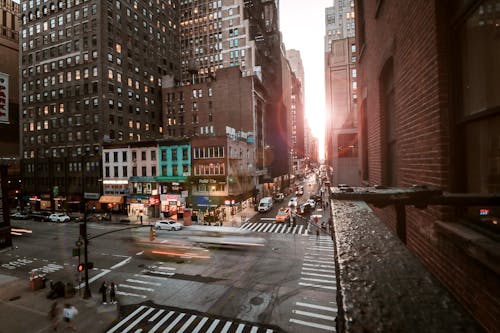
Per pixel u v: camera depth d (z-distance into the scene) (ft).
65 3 167.84
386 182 25.93
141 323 47.42
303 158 538.47
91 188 162.71
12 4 228.84
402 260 2.82
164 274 68.28
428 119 12.76
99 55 158.10
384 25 22.12
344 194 6.59
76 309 52.47
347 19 321.93
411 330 1.42
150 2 195.72
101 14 158.51
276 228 115.03
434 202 6.34
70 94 166.91
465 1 10.30
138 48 184.34
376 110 27.63
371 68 30.17
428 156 12.85
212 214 132.46
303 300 53.47
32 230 123.44
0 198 94.89
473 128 10.48
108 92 162.40
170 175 144.25
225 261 75.87
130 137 176.24
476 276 9.10
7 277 70.38
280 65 276.82
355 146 136.98
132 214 151.12
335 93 184.65
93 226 129.49
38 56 177.78
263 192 203.62
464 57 10.77
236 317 48.34
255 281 62.49
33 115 180.14
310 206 152.25
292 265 71.56
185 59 226.38
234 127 178.91
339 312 2.00
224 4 212.84
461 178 11.19
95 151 161.38
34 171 180.55
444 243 11.41
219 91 181.98
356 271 2.60
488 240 8.80
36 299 57.82
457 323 1.47
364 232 3.90
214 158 136.46
